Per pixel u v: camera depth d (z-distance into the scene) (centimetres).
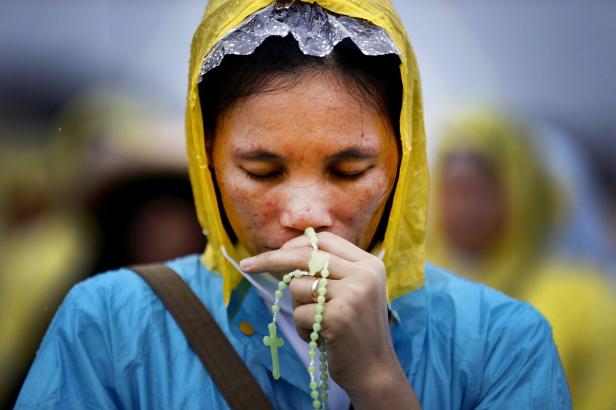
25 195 766
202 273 292
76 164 685
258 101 247
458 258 605
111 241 493
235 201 259
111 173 493
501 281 591
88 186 511
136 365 268
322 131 246
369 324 240
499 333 281
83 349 269
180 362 269
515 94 905
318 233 250
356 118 249
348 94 248
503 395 271
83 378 266
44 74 938
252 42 249
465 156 609
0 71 938
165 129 559
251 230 260
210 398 263
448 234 607
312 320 238
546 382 273
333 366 243
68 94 938
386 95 264
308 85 246
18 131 921
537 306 545
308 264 242
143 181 489
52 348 270
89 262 496
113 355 269
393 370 247
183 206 495
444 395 272
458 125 620
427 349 279
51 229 678
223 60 260
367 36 256
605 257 638
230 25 266
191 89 273
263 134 247
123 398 265
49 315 488
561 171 637
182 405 262
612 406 498
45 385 263
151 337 272
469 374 275
